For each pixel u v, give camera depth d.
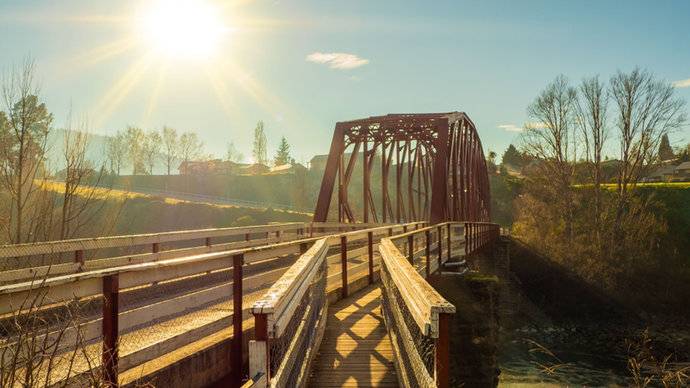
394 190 96.88
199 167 115.56
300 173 94.00
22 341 3.43
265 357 3.20
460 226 24.42
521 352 28.22
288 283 4.30
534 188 61.81
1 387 3.29
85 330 4.04
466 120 35.62
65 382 3.50
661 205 53.81
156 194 81.56
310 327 6.76
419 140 31.81
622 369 25.36
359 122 31.81
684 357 29.12
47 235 17.22
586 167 59.62
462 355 14.37
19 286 3.43
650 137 53.62
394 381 6.42
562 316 40.22
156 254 13.48
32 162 17.80
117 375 4.11
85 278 3.91
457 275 16.03
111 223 21.56
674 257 49.81
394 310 6.82
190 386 5.24
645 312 40.78
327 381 6.44
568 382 23.02
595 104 55.56
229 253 6.05
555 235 53.78
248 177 109.06
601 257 47.31
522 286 45.22
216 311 7.48
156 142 117.38
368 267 14.32
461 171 33.44
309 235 26.88
